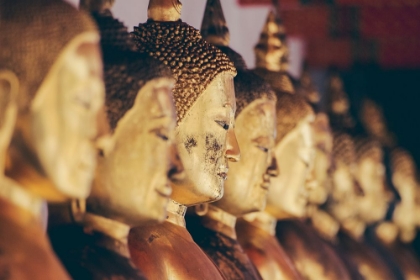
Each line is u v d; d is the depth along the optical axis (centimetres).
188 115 802
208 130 810
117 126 679
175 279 796
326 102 1395
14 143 596
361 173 1365
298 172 1042
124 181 681
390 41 1560
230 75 827
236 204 907
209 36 927
